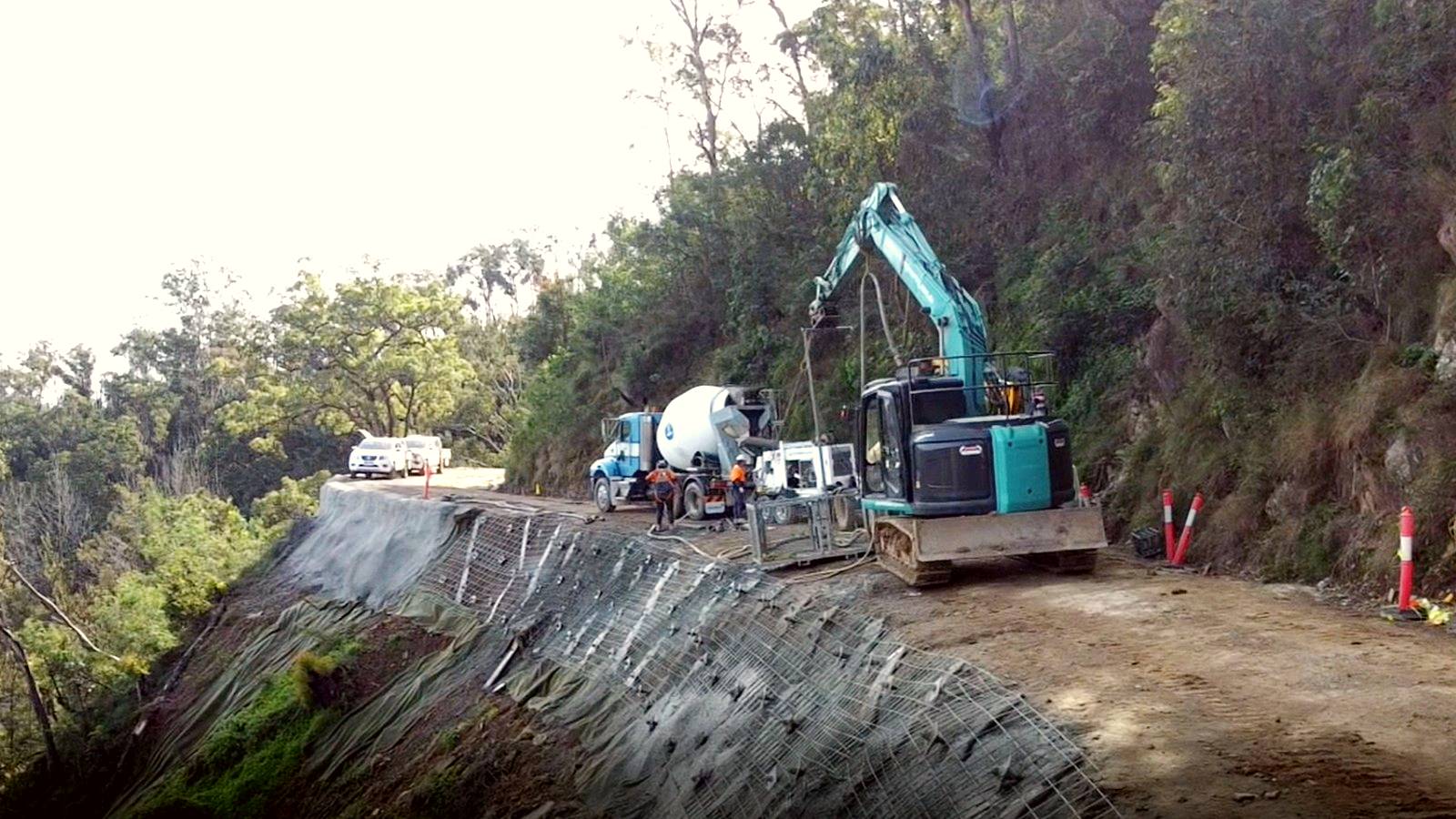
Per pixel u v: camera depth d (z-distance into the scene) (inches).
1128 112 794.8
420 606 1023.0
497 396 2659.9
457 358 2385.6
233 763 928.3
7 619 1497.3
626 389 1358.3
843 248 676.7
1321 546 476.7
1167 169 606.9
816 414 753.0
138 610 1318.9
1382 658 347.3
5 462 2536.9
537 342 1713.8
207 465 2763.3
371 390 2348.7
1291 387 536.7
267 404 2335.1
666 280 1397.6
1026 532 504.1
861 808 360.5
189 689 1190.9
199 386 3105.3
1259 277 544.1
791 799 401.4
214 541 1549.0
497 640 850.8
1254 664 350.0
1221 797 250.7
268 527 1916.8
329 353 2292.1
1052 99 866.1
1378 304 510.0
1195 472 578.9
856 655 457.7
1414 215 488.4
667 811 489.1
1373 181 490.3
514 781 624.1
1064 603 462.6
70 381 3410.4
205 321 3260.3
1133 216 757.3
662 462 964.0
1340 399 503.2
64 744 1184.2
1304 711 301.7
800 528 759.7
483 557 1013.8
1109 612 440.1
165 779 981.8
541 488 1430.9
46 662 1251.8
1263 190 545.0
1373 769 256.7
